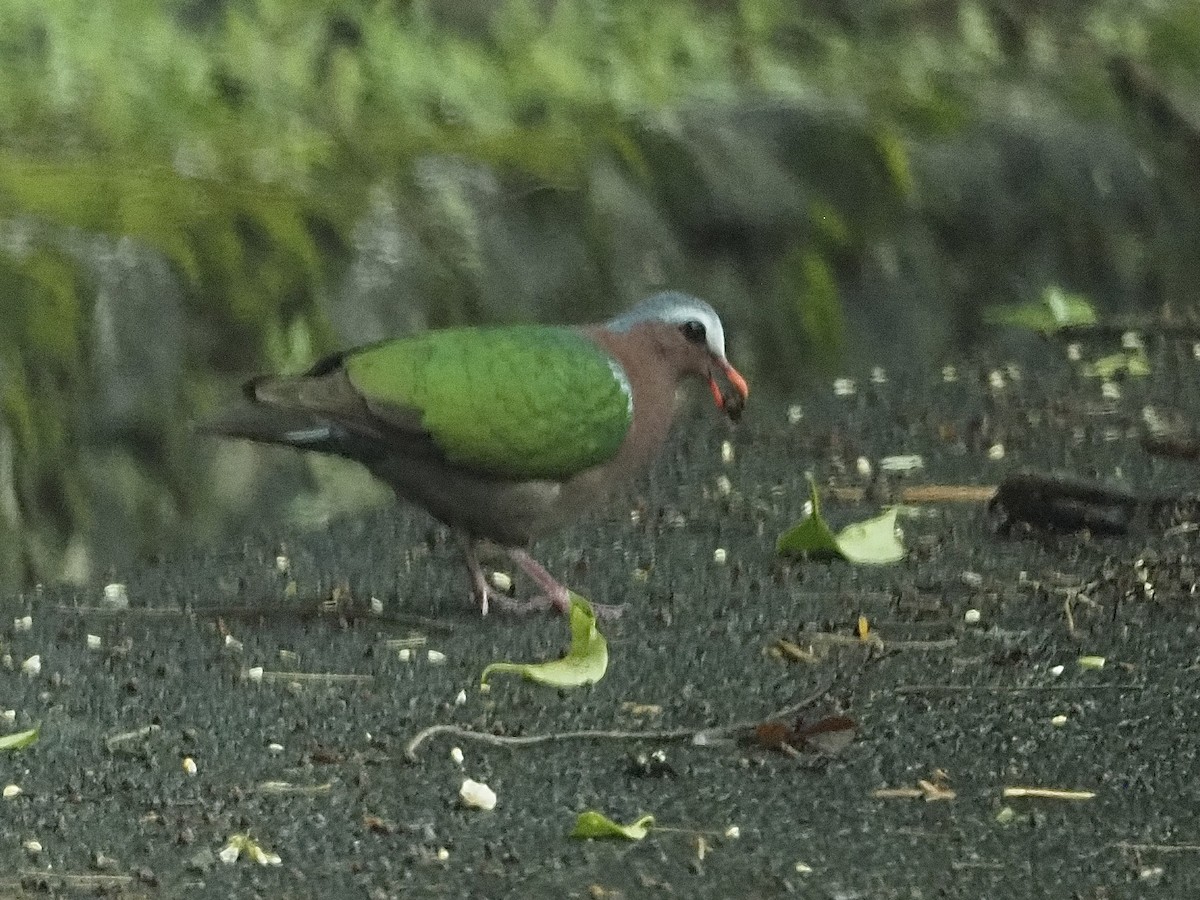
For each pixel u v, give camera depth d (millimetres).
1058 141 17578
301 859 8375
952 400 15664
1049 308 17047
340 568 12297
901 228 16641
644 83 16656
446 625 11234
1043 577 11875
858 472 14102
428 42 16359
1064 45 18922
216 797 9000
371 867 8289
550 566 12297
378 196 14023
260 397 10703
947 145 17047
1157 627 11023
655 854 8391
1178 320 17406
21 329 12273
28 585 12117
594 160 15242
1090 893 8008
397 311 13711
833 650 10789
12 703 10141
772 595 11688
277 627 11242
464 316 14102
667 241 15398
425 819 8742
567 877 8180
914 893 8016
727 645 10883
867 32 18500
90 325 12469
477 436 10711
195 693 10258
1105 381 16078
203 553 12625
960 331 16875
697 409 15516
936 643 10844
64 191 13227
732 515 13242
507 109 15734
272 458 13141
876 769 9250
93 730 9789
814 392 15914
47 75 14781
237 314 13016
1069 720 9789
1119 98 18453
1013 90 18062
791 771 9250
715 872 8219
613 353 11188
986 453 14445
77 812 8852
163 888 8109
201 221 13172
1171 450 14258
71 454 12352
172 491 12719
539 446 10812
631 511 13383
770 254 15961
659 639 11000
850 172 16453
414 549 12664
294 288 13266
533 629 11211
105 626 11297
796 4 18469
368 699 10148
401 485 11070
